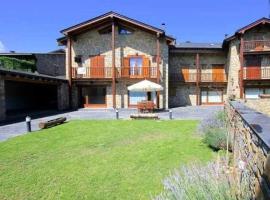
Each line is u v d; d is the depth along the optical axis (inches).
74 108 922.1
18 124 550.9
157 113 761.6
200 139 374.9
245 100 567.8
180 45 1112.2
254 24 874.8
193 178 143.4
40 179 238.4
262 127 115.0
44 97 1085.1
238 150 202.7
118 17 880.3
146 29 901.2
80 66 947.3
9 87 903.1
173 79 1045.8
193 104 1056.2
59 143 373.1
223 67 1054.4
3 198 203.5
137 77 908.0
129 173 247.0
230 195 117.4
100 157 301.1
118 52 934.4
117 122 572.4
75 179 236.5
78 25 896.9
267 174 85.4
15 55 1074.7
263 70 919.7
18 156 310.2
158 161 278.8
